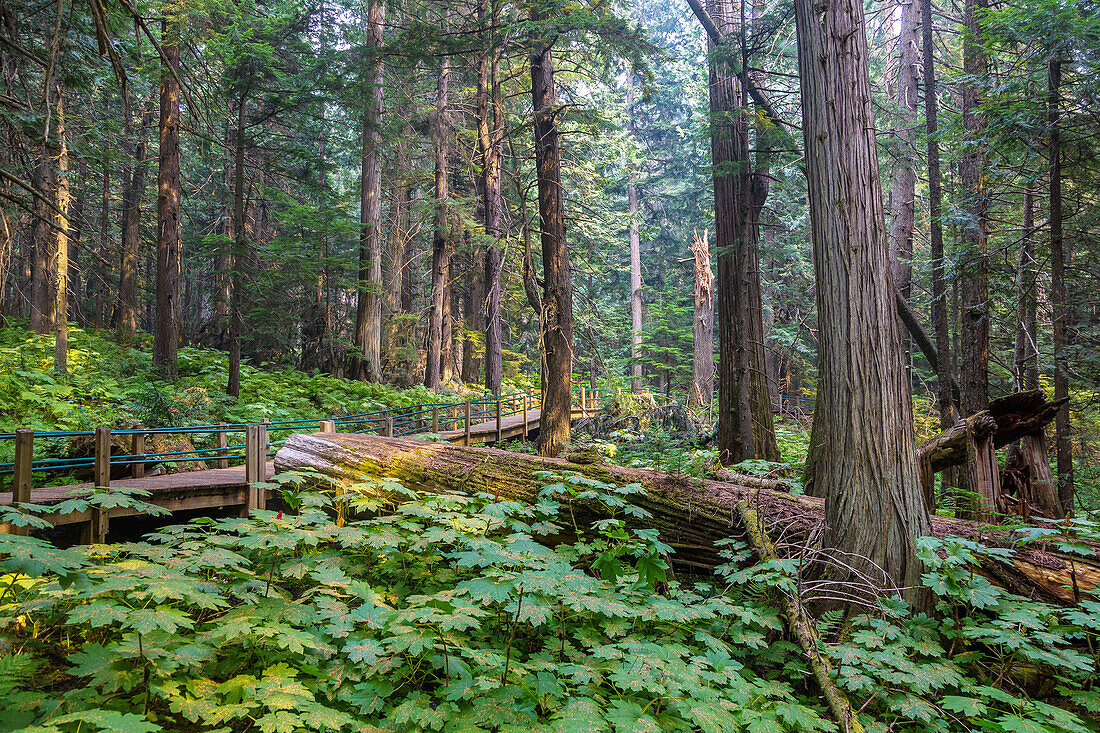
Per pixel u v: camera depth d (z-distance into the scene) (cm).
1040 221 1201
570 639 385
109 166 1373
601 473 546
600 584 391
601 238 2178
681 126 3108
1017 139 882
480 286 2505
